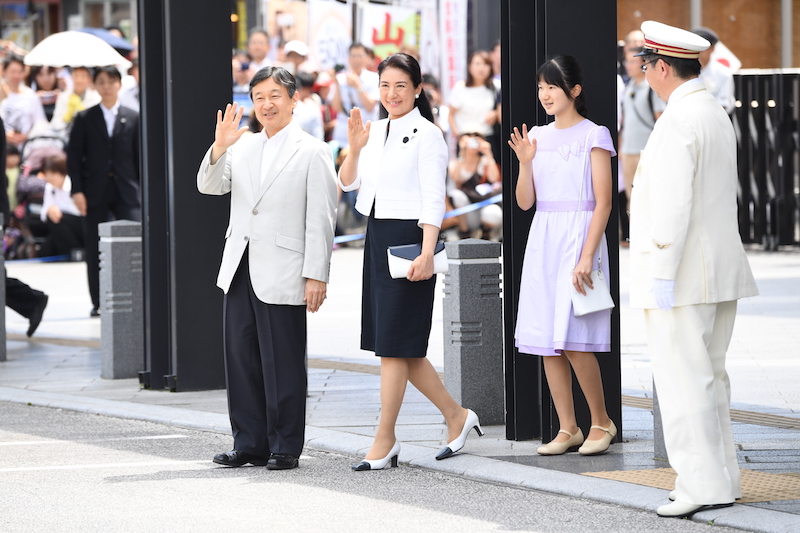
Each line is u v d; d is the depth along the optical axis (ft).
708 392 32.17
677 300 32.12
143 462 40.32
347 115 119.65
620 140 119.03
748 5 135.54
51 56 81.71
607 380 41.83
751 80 120.57
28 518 32.89
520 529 31.32
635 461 39.01
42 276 115.44
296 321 38.93
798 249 125.59
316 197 38.55
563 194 39.63
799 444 40.88
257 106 38.96
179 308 54.24
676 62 32.63
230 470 39.01
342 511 33.40
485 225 123.95
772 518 30.99
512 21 41.83
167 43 53.42
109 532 31.37
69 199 127.44
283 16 118.32
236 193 39.24
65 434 45.47
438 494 35.35
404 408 49.78
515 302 42.37
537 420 42.83
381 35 120.88
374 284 38.40
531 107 42.19
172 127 53.42
